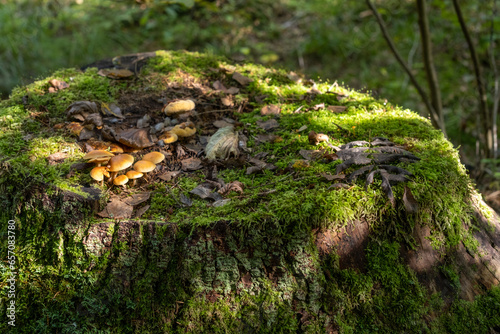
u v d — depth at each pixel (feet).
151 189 3.97
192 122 4.42
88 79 4.71
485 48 7.59
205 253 3.72
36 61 8.19
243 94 4.73
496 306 3.95
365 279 3.82
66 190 3.81
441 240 3.93
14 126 4.25
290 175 3.99
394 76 7.87
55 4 10.44
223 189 3.92
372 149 4.05
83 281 3.77
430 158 4.03
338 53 8.70
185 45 8.95
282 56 8.78
